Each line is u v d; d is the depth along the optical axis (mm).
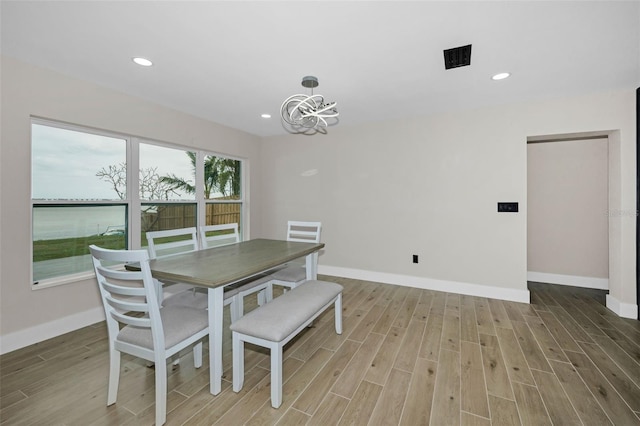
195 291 2156
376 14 1607
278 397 1546
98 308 2641
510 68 2256
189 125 3484
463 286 3383
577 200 3590
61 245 2469
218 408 1541
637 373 1827
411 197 3643
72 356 2045
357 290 3525
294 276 2613
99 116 2613
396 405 1565
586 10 1562
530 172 3783
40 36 1838
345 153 4051
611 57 2074
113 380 1556
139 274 1394
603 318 2668
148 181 3154
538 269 3816
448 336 2340
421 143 3564
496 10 1564
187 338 1547
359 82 2535
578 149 3561
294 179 4449
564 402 1578
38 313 2266
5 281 2105
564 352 2086
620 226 2717
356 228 4000
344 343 2236
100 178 2730
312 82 2518
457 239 3406
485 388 1699
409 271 3680
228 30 1770
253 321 1636
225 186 4207
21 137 2170
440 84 2580
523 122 3055
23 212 2191
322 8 1560
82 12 1595
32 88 2211
